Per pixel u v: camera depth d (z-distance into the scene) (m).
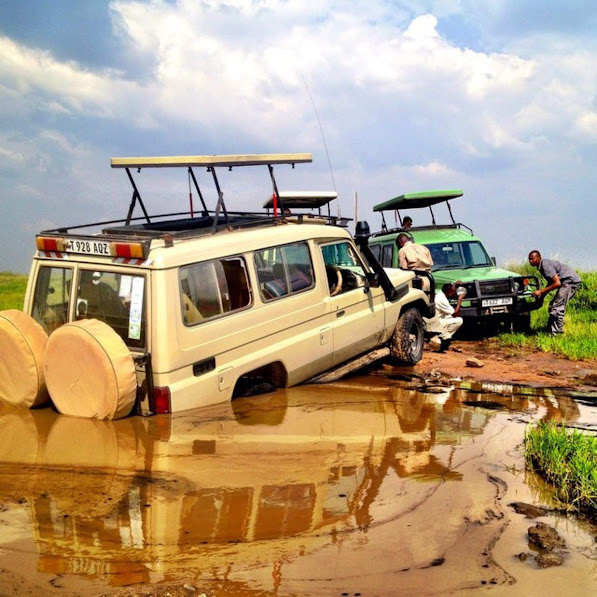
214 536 3.85
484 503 4.51
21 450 5.20
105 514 4.10
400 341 9.58
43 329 6.69
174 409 6.07
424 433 6.20
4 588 3.20
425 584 3.44
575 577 3.56
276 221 7.73
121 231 6.75
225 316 6.63
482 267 13.96
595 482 4.67
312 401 7.16
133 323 6.14
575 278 12.46
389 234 15.36
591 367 10.15
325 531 3.99
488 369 9.84
